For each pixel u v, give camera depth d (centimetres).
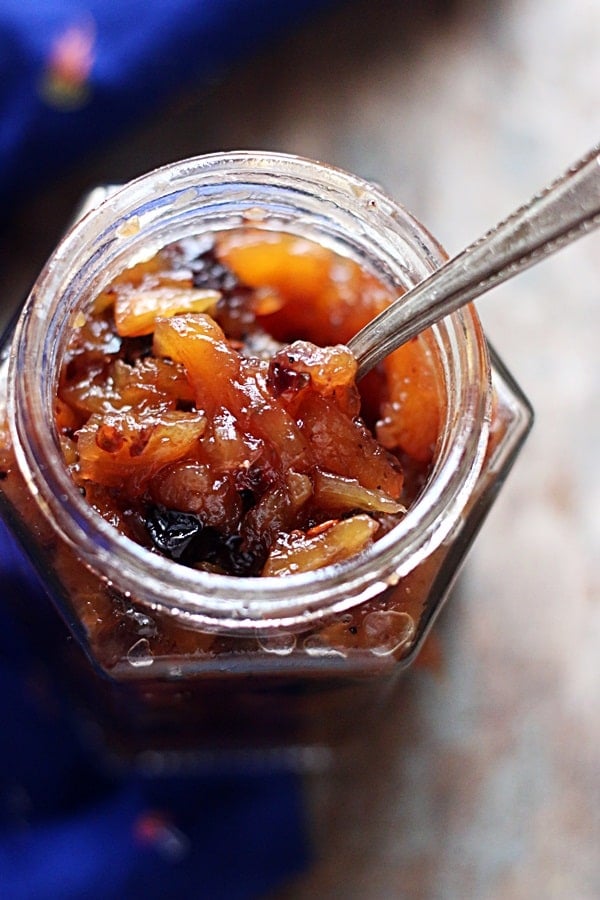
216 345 28
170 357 28
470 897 35
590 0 39
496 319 37
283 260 30
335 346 29
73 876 35
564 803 36
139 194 28
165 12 37
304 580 27
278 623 27
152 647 28
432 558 29
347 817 36
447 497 27
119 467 28
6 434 29
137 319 29
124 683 30
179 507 28
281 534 28
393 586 28
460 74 39
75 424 29
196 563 28
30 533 28
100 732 36
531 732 36
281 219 29
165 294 29
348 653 29
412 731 36
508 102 39
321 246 29
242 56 38
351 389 28
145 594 27
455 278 27
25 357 27
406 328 28
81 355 29
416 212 38
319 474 28
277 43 38
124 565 27
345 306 30
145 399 28
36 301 28
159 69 37
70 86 36
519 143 38
